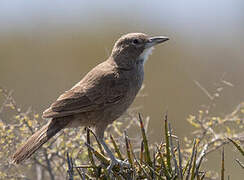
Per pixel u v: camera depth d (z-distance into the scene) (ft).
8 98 39.37
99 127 38.83
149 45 41.45
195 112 78.23
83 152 39.22
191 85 86.99
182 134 69.41
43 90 84.64
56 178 42.65
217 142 39.96
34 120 38.93
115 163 29.45
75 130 40.16
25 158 35.12
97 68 40.57
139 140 41.04
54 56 100.58
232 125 45.47
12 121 39.52
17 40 104.73
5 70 94.02
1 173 37.76
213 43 105.70
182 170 28.40
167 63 95.91
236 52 100.17
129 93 40.24
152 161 29.27
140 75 41.50
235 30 112.27
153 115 78.48
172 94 85.46
